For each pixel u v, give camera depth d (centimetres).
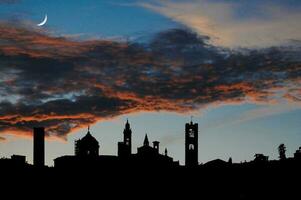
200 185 17688
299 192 16788
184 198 17275
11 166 17150
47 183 16938
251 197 16962
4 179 16612
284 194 16800
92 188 17112
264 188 17188
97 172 17438
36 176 17100
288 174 17550
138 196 17200
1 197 16075
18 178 16788
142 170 17825
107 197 17012
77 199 16775
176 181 17850
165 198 17288
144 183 17538
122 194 17162
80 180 17175
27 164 17775
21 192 16425
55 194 16688
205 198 17238
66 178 17188
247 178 17762
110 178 17438
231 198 17075
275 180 17438
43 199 16425
